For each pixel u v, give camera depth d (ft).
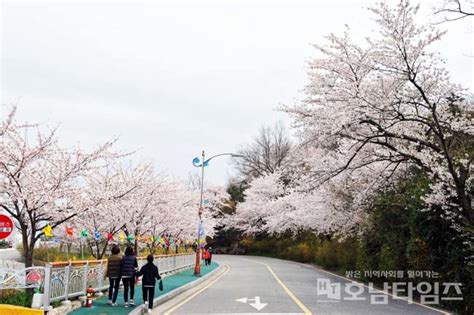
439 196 50.72
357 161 59.36
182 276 94.17
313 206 104.17
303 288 72.69
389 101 51.08
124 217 80.89
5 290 41.70
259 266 138.51
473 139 56.24
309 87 55.06
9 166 44.93
